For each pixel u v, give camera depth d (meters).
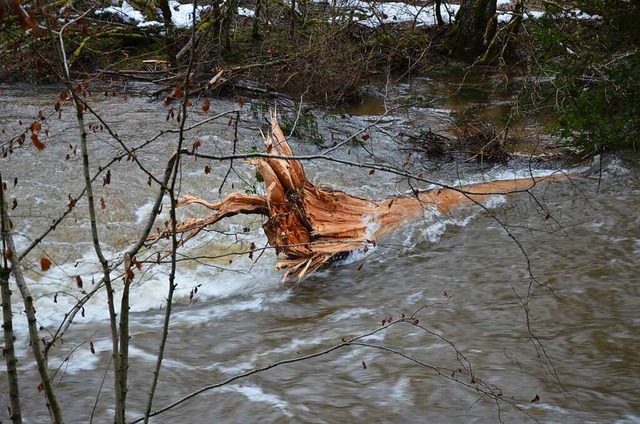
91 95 12.30
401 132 11.05
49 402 3.13
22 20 2.49
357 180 9.09
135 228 7.66
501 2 19.62
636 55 8.95
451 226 7.67
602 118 9.06
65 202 8.00
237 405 4.72
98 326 5.95
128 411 4.68
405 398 4.75
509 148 10.51
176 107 11.62
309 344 5.54
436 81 14.89
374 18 17.12
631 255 6.71
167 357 5.39
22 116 10.91
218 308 6.30
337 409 4.66
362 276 6.80
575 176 9.01
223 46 13.89
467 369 5.05
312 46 13.05
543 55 9.67
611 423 4.40
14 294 6.38
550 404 4.62
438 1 17.31
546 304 5.95
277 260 7.11
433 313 5.94
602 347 5.30
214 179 8.78
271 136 7.62
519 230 7.46
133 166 8.98
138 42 14.61
